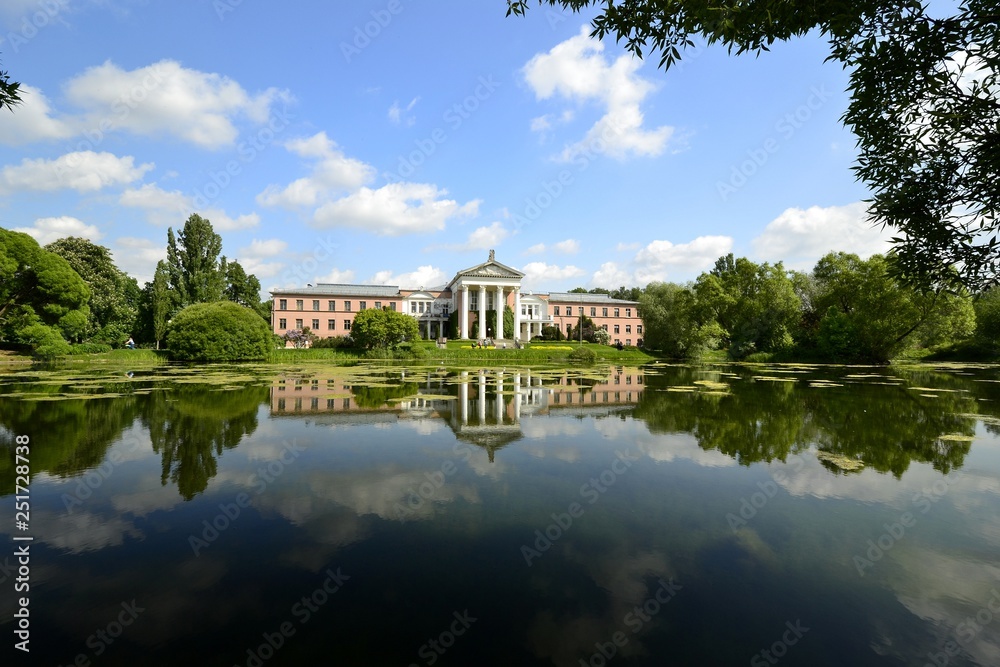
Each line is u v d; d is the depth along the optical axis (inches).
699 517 218.5
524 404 569.0
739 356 1769.2
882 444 358.3
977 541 193.8
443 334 2593.5
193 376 882.1
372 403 563.5
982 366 1385.3
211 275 1884.8
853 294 1561.3
